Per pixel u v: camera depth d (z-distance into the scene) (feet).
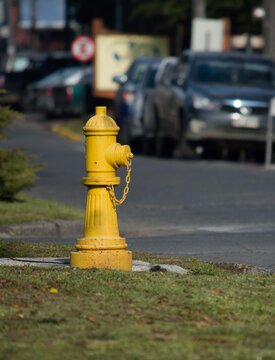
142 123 173.99
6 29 545.44
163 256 68.44
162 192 112.37
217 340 44.06
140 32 295.48
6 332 44.80
